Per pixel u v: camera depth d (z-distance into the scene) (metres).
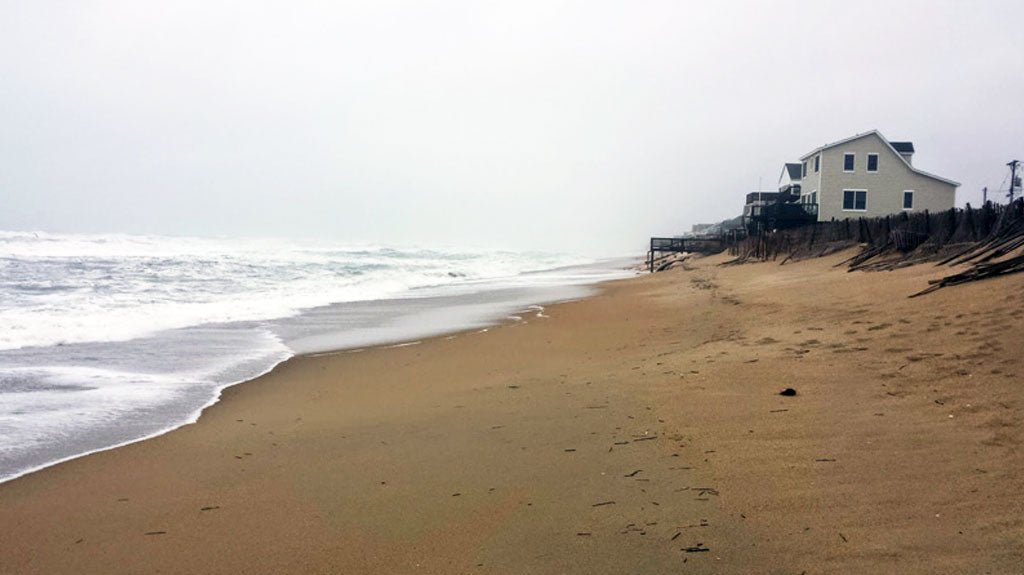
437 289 25.03
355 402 7.23
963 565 2.90
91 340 11.35
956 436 4.38
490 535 3.64
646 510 3.82
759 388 6.25
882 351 6.90
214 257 38.56
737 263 32.50
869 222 23.31
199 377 8.64
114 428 6.21
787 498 3.79
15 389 7.73
